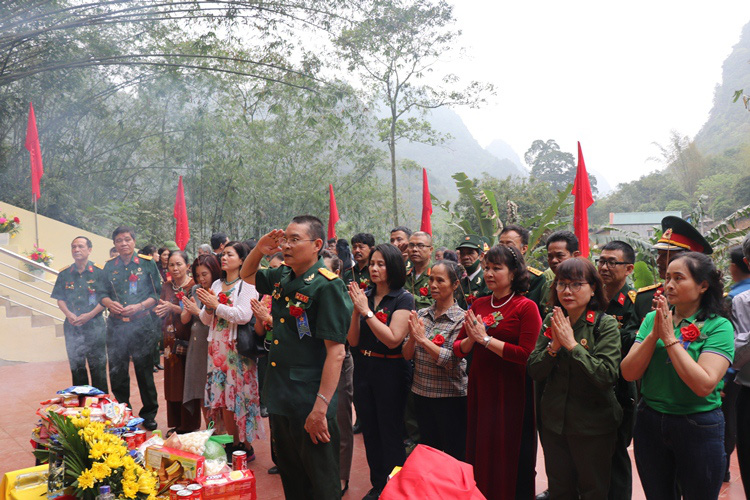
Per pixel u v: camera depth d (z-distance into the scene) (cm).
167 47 1210
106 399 323
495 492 291
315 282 249
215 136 1352
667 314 230
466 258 430
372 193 1548
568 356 259
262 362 414
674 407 243
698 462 239
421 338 309
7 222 963
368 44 1156
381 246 338
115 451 236
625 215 3722
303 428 249
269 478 371
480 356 302
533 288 364
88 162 1346
